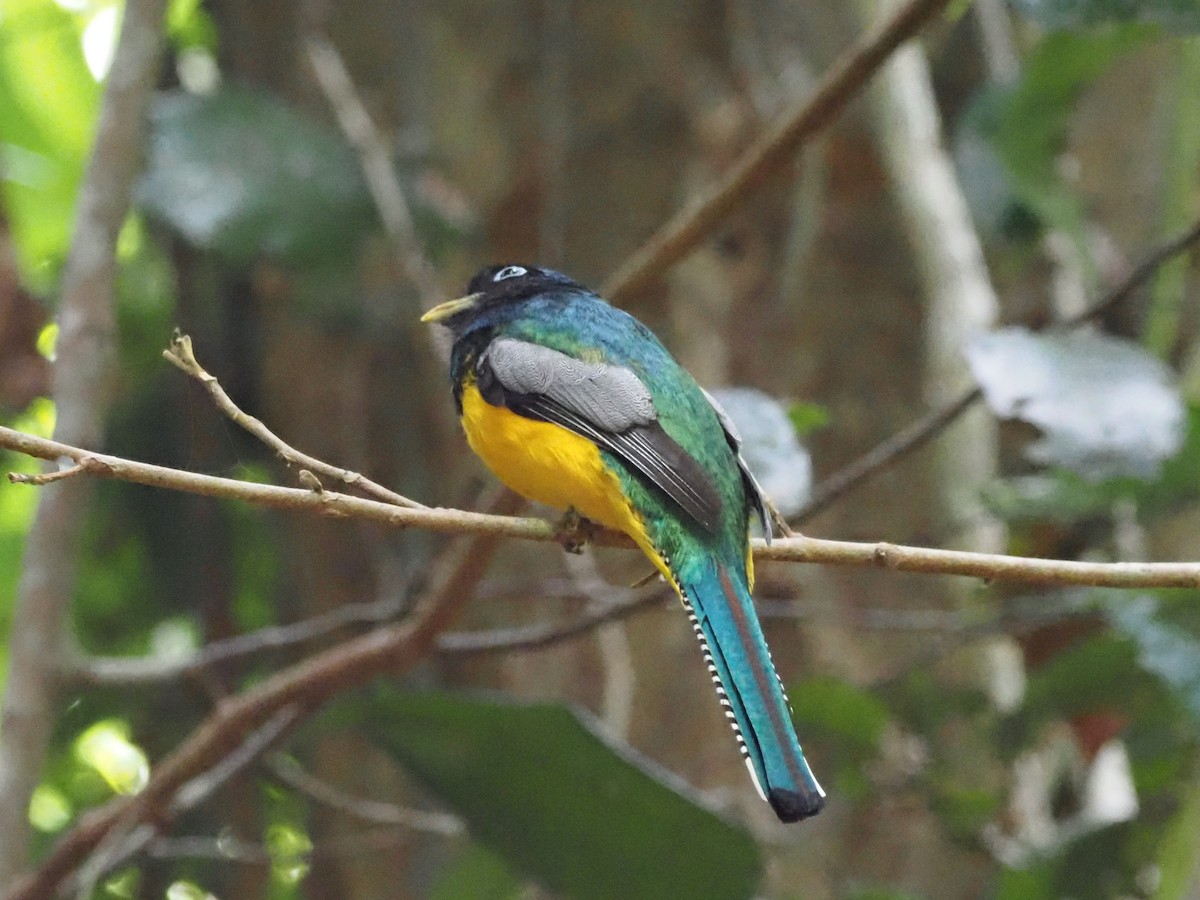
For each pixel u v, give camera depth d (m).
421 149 13.32
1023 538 12.19
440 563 11.98
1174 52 13.58
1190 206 12.88
